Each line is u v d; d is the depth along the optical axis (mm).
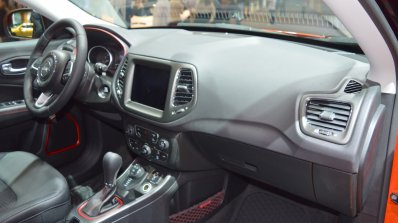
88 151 2176
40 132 1979
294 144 1262
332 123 1193
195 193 1738
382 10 1029
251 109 1354
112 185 1491
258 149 1380
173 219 1724
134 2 2195
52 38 1809
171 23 2100
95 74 1845
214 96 1425
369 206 1407
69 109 1984
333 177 1221
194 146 1589
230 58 1471
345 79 1236
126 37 1788
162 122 1518
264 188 1940
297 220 1819
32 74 1750
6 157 1641
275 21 1730
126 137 1753
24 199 1353
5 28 2035
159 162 1617
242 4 1873
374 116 1183
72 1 2080
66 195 1412
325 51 1494
